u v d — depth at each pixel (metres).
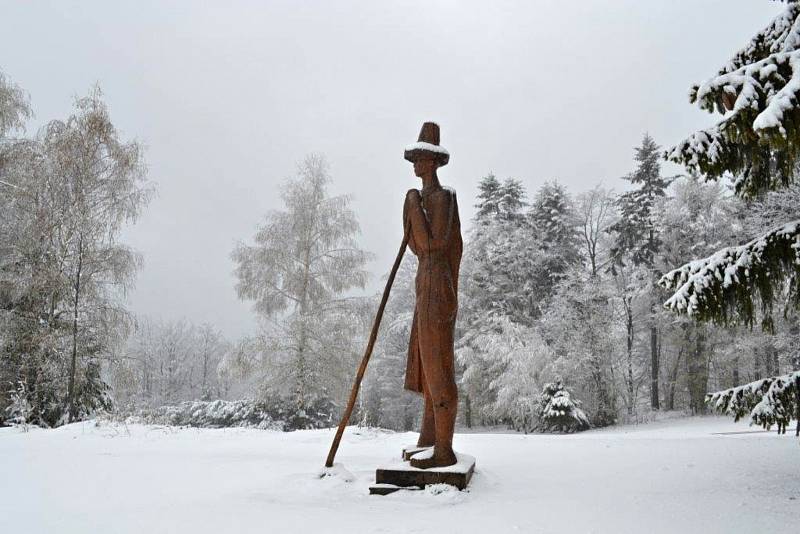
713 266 5.66
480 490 5.35
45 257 18.64
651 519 4.15
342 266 25.64
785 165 6.05
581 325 31.78
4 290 17.95
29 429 12.44
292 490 5.22
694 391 32.78
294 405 24.92
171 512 4.30
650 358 38.06
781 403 5.77
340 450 8.88
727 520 4.12
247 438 10.84
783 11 5.59
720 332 31.31
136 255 20.06
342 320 24.86
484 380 33.16
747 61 5.89
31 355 17.89
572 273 33.62
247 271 25.41
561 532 3.79
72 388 18.03
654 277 34.47
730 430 21.78
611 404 31.47
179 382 51.19
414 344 6.20
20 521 4.07
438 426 5.56
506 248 37.44
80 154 19.00
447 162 6.41
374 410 36.53
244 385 31.38
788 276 5.74
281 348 24.38
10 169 19.19
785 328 27.55
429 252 5.94
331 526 3.93
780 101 4.08
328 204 26.31
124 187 19.83
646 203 36.41
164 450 8.64
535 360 30.59
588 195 37.84
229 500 4.75
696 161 5.56
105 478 5.98
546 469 6.71
